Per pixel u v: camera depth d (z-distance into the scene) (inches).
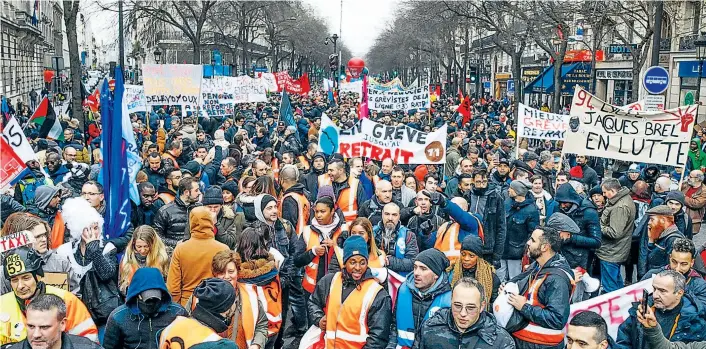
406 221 343.0
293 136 697.0
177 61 2578.7
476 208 393.1
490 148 702.5
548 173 503.2
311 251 281.1
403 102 847.7
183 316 180.2
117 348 195.0
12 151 307.1
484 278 246.4
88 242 232.5
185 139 600.1
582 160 546.6
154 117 914.1
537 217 346.3
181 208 314.3
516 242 347.6
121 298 239.1
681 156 416.2
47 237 237.0
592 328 174.6
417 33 2316.7
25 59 2210.9
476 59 2844.5
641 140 422.9
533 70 1988.2
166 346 172.1
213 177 504.4
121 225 285.4
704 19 1246.3
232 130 813.9
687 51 1278.3
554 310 212.5
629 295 244.4
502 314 221.1
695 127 762.2
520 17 1197.1
